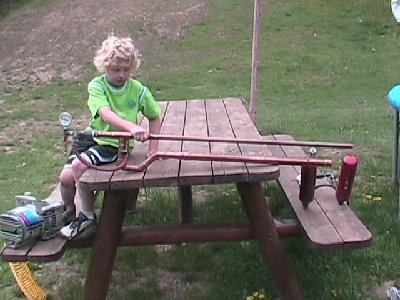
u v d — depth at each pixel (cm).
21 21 1312
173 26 1226
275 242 247
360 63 1062
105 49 231
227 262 298
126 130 223
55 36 1225
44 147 602
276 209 348
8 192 449
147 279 289
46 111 836
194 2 1324
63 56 1138
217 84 966
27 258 227
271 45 1133
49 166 521
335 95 905
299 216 256
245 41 1155
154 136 225
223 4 1312
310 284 274
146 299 272
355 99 868
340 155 457
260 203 243
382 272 282
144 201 380
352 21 1236
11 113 820
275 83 966
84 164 229
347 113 701
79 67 1087
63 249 234
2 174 505
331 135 547
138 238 248
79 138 223
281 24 1219
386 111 694
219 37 1177
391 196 362
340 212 260
